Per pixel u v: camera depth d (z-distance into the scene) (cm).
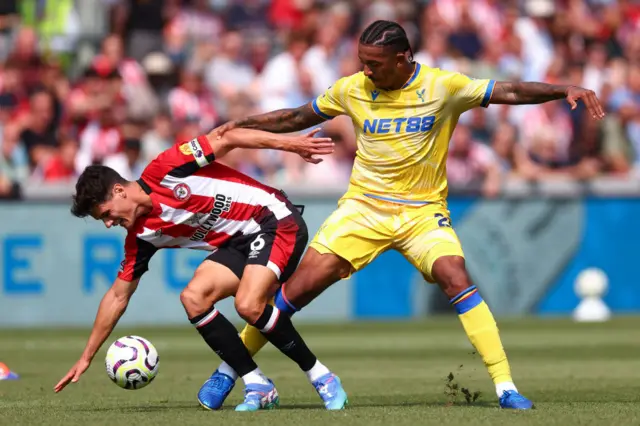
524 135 6150
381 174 2289
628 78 6706
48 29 6450
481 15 6756
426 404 2403
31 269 5319
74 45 6469
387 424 1925
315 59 6219
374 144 2283
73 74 6431
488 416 2036
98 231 5347
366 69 2220
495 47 6569
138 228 2245
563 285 5734
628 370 3334
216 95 6238
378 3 6856
